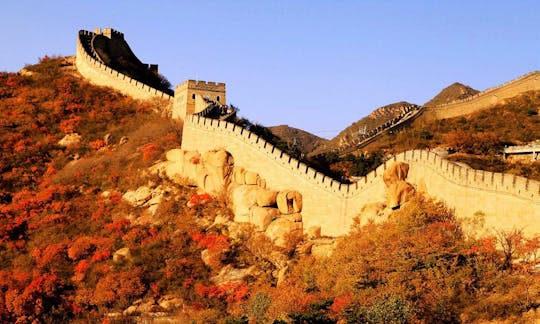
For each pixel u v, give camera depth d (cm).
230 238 7788
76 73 12975
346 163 9488
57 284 7638
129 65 13488
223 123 8656
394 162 7012
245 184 8181
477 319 5422
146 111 11375
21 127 11175
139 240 8088
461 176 6450
